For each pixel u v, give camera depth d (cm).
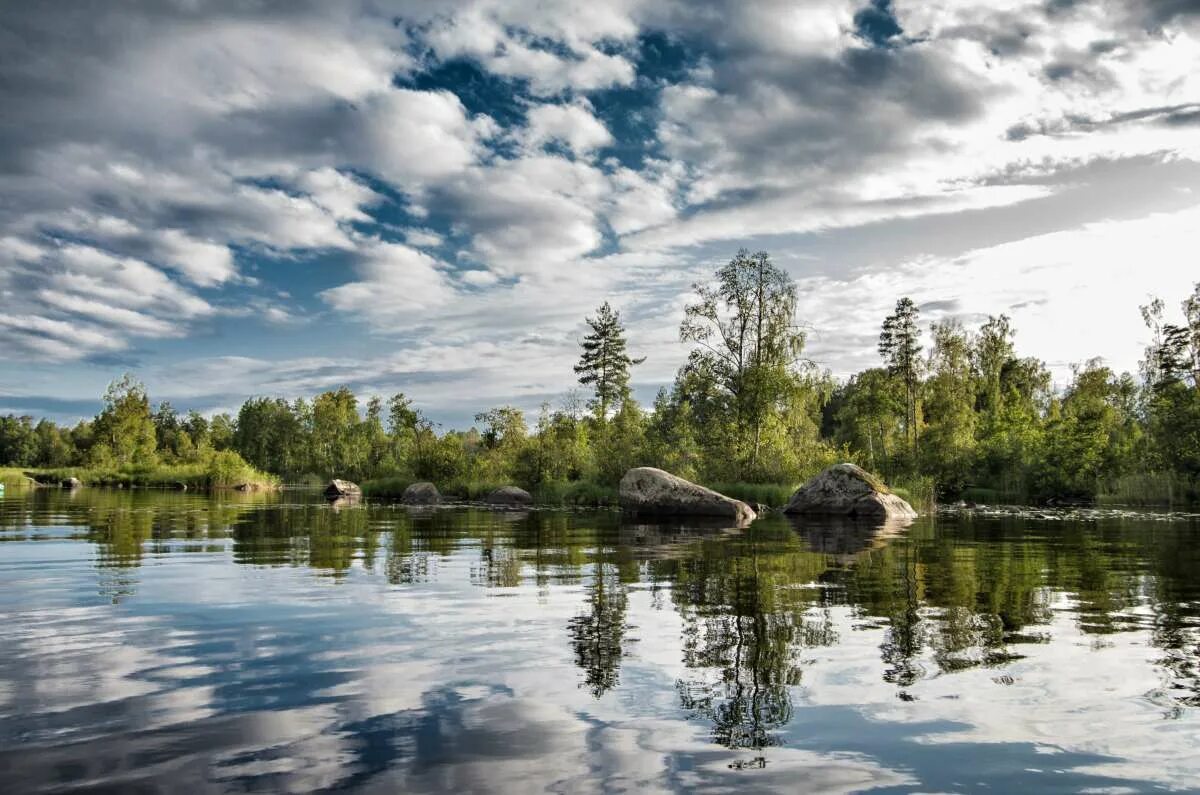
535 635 520
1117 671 428
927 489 3384
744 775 276
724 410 3978
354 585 750
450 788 261
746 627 550
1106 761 293
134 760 287
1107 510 3322
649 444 4134
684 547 1234
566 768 282
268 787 261
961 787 267
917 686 398
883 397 5928
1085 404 6191
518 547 1202
